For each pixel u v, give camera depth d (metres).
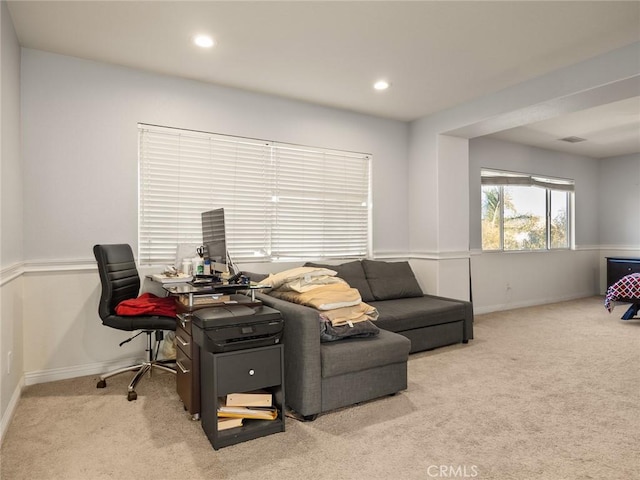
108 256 2.81
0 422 2.09
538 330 4.57
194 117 3.59
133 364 3.29
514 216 6.23
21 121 2.90
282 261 4.09
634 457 1.92
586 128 5.28
